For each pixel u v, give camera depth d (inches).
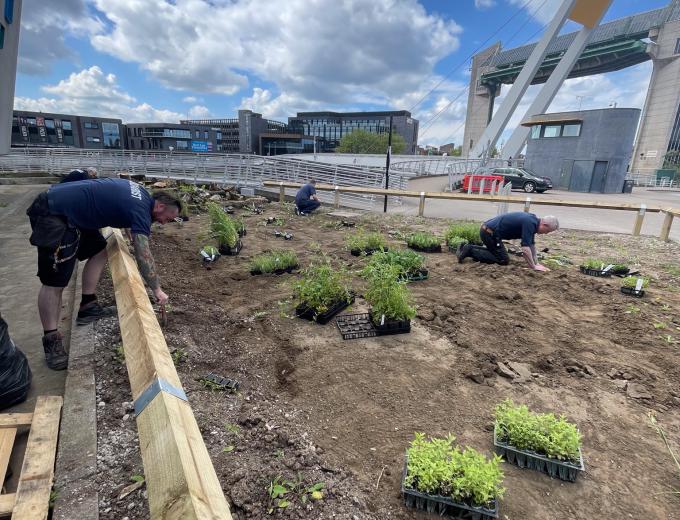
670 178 2033.7
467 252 254.1
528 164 1178.6
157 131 3710.6
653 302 189.6
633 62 2878.9
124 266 112.0
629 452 94.5
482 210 572.7
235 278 215.2
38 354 124.3
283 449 89.7
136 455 83.8
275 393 113.4
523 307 182.7
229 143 4768.7
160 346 74.6
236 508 73.4
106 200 114.0
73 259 117.1
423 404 109.7
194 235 320.5
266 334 150.2
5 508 69.8
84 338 128.6
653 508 79.2
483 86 3297.2
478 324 162.2
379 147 3678.6
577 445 86.5
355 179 674.2
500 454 92.0
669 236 380.5
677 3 2554.1
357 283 211.9
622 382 122.8
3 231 290.8
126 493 74.0
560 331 158.2
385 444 94.0
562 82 1403.8
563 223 461.1
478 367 129.2
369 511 75.6
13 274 197.3
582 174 1031.6
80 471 78.8
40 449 82.1
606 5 1255.5
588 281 217.9
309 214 456.4
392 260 219.3
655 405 112.0
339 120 5172.2
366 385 118.0
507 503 79.2
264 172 701.9
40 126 3102.9
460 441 95.5
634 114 960.3
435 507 76.9
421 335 151.6
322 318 158.7
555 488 83.5
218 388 111.0
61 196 111.4
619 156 984.9
